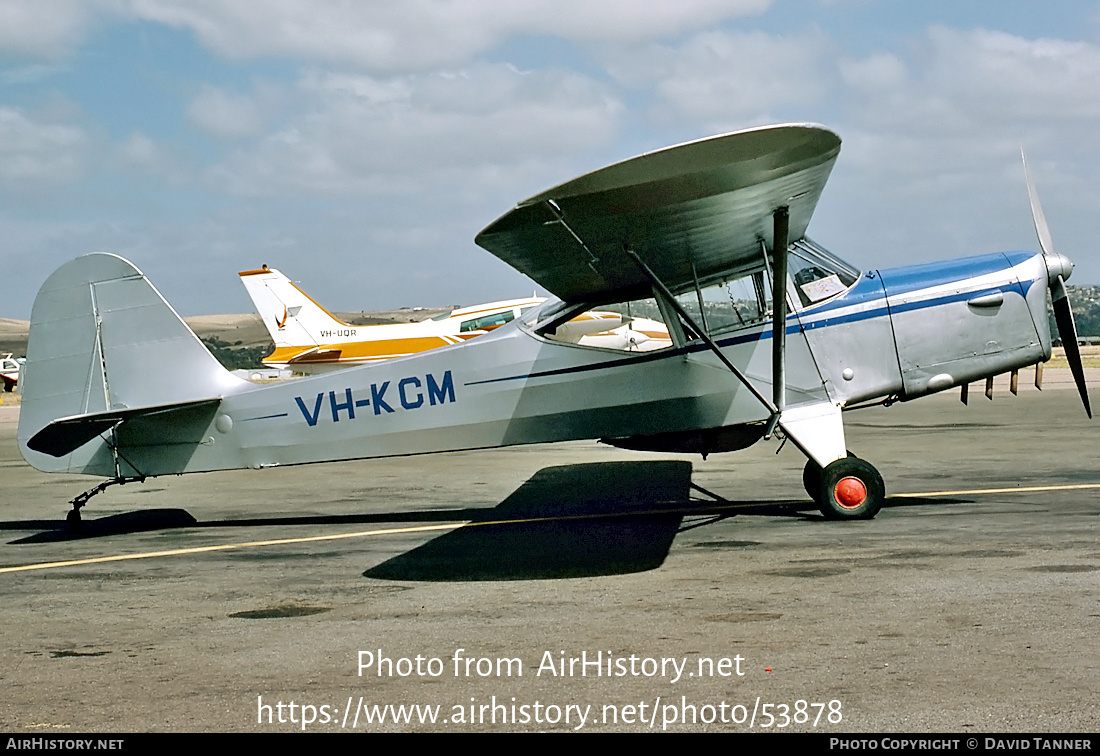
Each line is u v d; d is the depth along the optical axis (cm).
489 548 675
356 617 488
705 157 529
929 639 407
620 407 784
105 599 554
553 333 799
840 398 771
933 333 768
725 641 416
